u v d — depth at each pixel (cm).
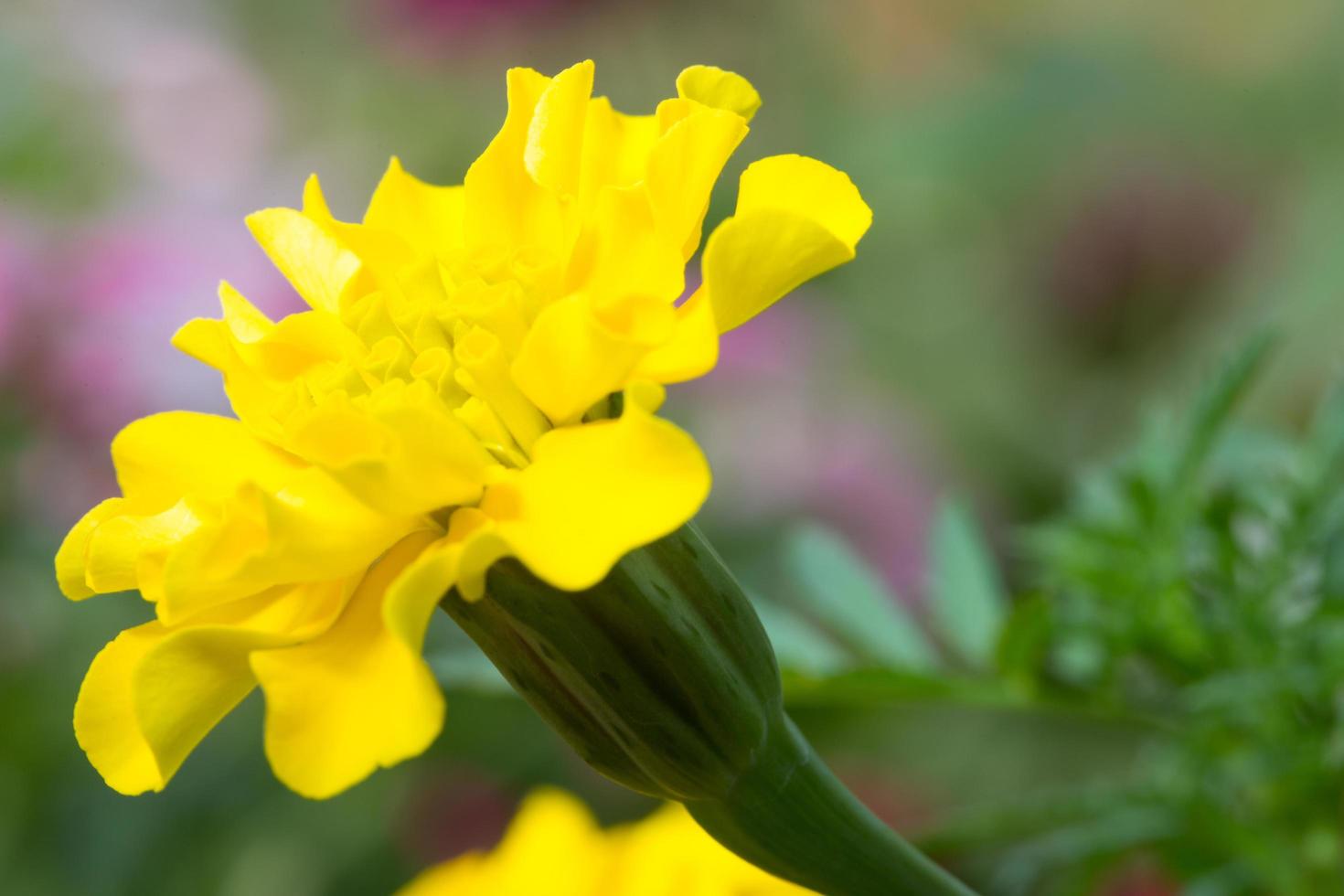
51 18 51
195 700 22
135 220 44
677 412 47
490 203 23
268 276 43
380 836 42
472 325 23
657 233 22
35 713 41
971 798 44
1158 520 27
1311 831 27
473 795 42
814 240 22
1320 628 26
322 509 22
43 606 41
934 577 29
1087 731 45
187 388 41
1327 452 27
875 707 44
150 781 22
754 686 23
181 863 41
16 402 41
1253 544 27
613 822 42
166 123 49
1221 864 27
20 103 49
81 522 23
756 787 23
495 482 22
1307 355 52
